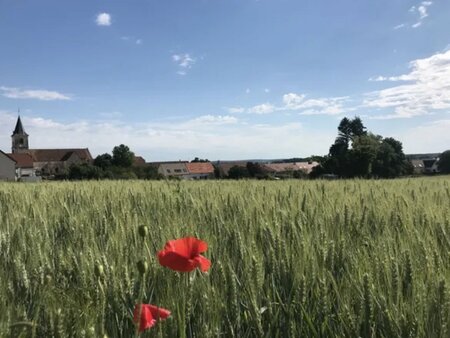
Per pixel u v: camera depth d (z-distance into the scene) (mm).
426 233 5094
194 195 9133
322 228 5055
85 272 3469
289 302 3311
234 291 3244
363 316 2982
